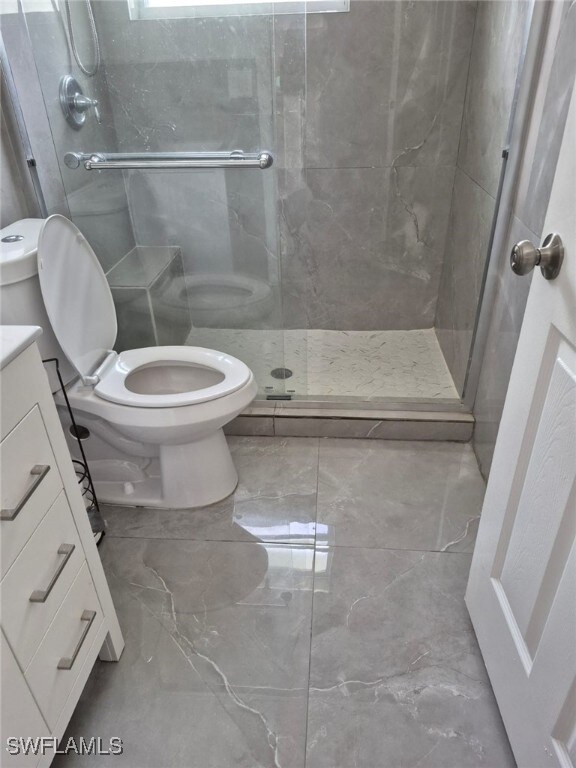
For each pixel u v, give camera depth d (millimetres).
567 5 1290
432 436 2010
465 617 1389
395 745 1134
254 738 1154
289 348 2232
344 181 2355
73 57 1681
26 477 928
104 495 1771
